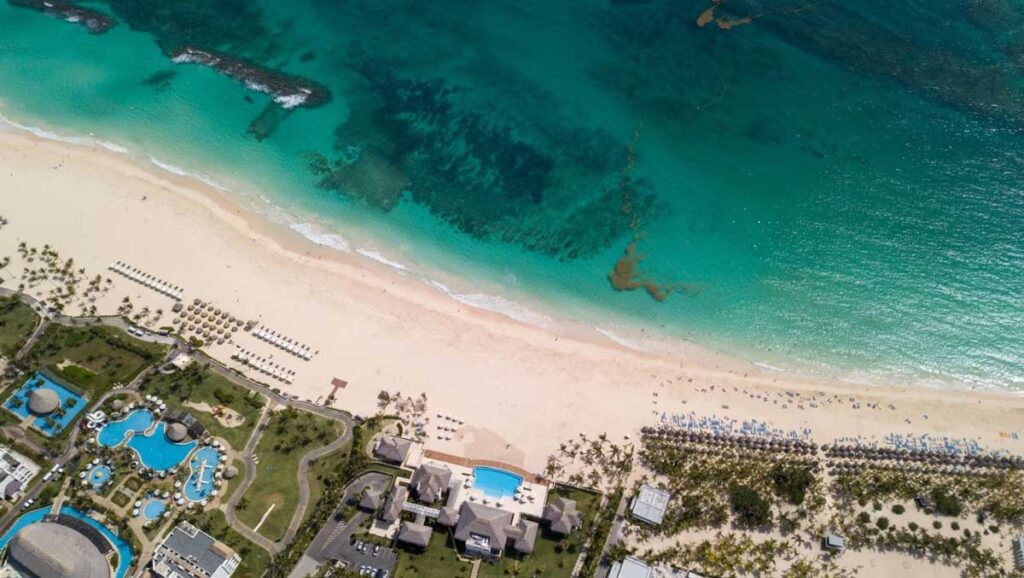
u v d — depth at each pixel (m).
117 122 110.94
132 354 83.38
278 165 107.25
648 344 91.56
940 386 89.12
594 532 73.94
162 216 99.25
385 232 100.69
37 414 77.94
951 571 73.94
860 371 90.19
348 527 73.06
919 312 95.81
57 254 92.88
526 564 72.06
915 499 78.00
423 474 75.00
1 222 95.69
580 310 94.50
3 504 72.56
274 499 74.25
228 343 86.06
